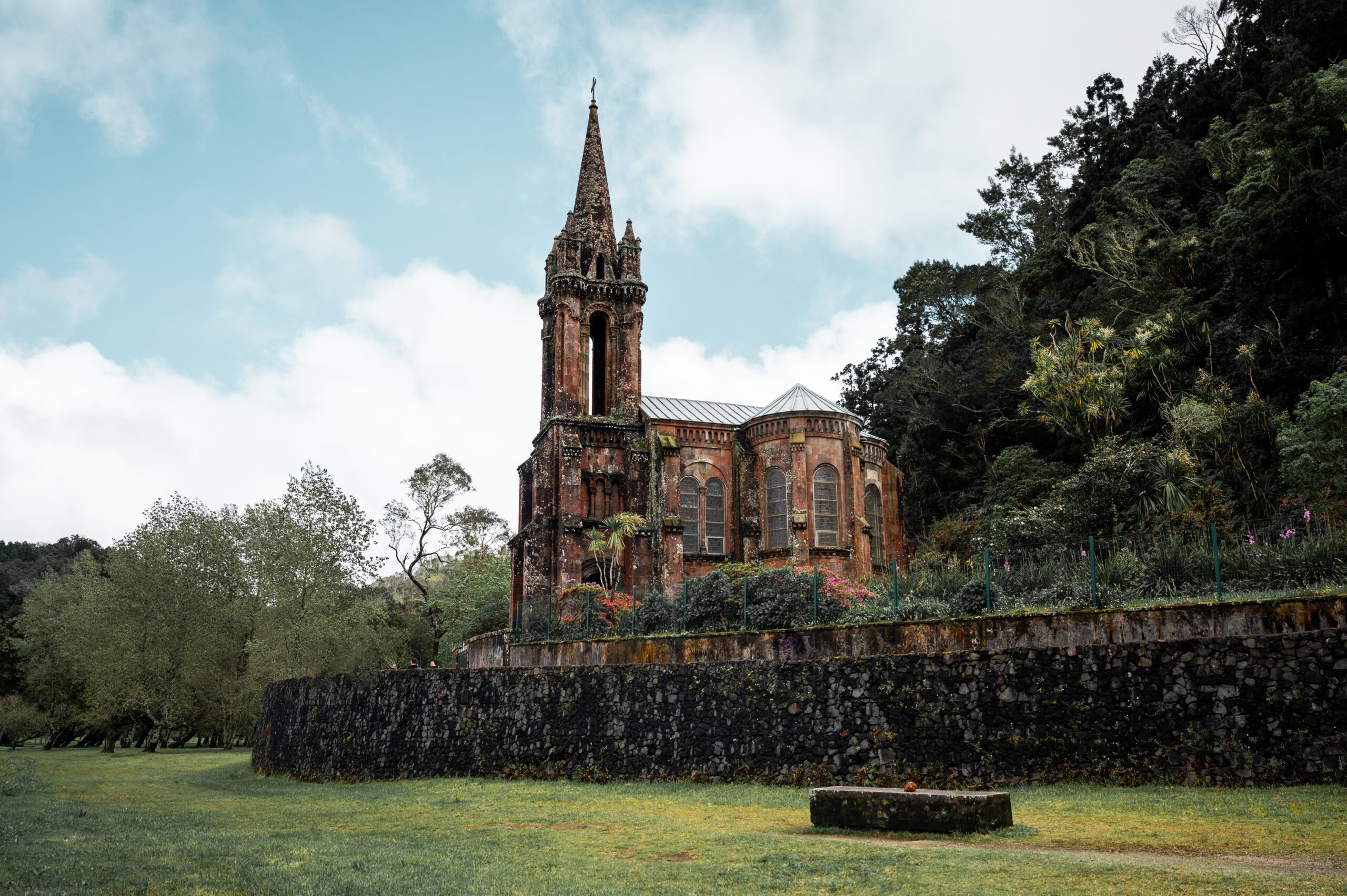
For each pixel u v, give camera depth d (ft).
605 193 201.87
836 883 36.19
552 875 40.19
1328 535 70.85
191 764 148.15
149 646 173.58
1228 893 32.37
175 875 40.60
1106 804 53.57
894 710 71.46
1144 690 61.72
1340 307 134.31
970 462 210.79
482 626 189.98
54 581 236.22
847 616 85.81
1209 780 57.62
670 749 82.74
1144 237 188.65
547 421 178.91
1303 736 55.62
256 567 171.53
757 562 154.71
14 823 62.59
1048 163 292.20
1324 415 101.19
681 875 39.34
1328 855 38.83
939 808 47.42
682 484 169.48
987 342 218.59
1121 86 266.98
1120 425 151.02
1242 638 59.06
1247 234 148.87
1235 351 144.05
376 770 103.71
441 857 45.62
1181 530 102.06
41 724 236.84
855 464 165.78
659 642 93.66
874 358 282.15
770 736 77.20
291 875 40.60
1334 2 197.47
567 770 88.17
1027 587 79.97
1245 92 198.59
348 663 156.87
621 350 186.91
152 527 180.75
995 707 67.10
